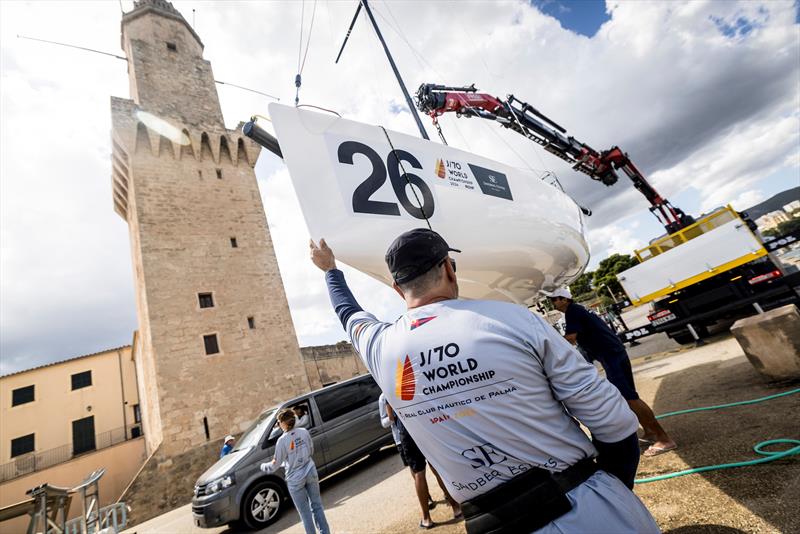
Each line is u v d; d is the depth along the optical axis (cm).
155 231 1401
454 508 316
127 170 1606
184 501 1037
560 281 380
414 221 221
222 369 1302
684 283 587
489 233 263
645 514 75
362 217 205
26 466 1695
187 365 1243
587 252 388
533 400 74
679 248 593
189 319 1322
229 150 1777
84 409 1956
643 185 833
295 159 197
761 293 533
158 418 1163
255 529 468
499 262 281
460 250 251
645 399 438
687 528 191
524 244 288
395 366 86
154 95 1659
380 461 620
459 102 579
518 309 83
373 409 612
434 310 86
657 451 282
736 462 230
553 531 69
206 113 1784
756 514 181
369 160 218
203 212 1553
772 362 331
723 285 571
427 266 91
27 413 1848
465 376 76
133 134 1495
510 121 673
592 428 76
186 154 1633
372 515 375
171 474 1060
